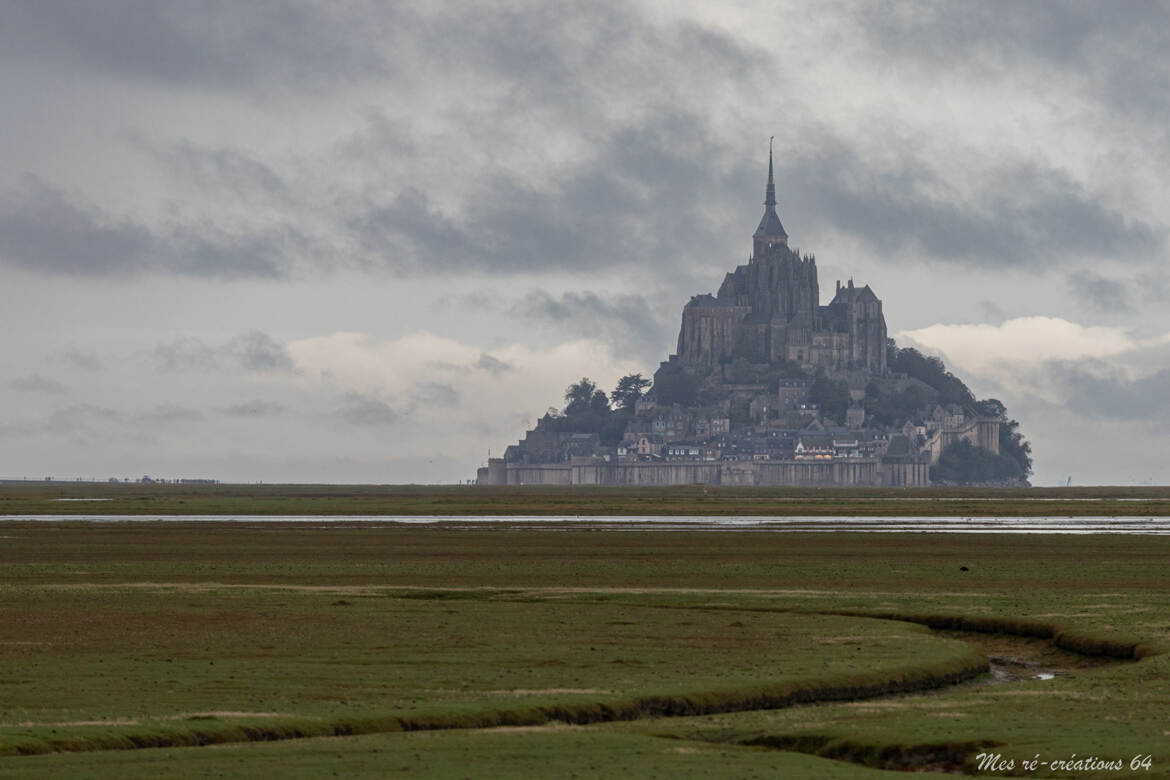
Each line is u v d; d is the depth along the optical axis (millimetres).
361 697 104875
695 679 114188
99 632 140375
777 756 89062
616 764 84938
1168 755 86875
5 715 95125
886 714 102438
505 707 101250
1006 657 138500
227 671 116250
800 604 171375
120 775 79750
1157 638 137125
